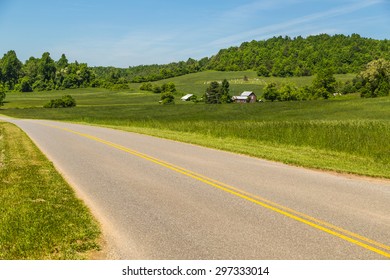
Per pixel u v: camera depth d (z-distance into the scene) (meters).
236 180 10.54
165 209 7.88
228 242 6.12
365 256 5.61
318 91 135.62
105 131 27.00
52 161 13.79
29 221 6.84
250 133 22.16
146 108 97.75
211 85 147.12
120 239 6.29
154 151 16.28
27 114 86.25
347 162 13.70
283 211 7.67
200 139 20.86
